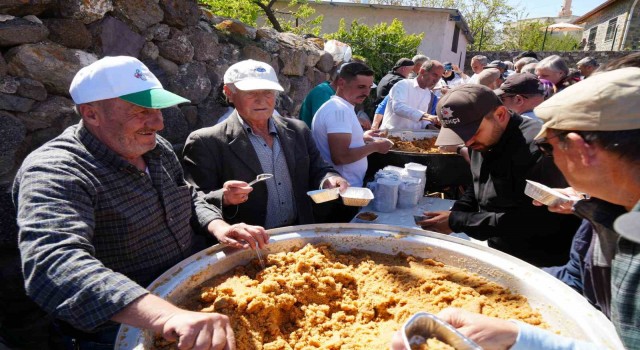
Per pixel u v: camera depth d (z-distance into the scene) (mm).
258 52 4312
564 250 1875
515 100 2980
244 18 7078
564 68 4273
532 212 1802
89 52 2385
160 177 1589
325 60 6109
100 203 1381
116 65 1389
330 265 1524
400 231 1709
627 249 803
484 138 1853
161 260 1593
